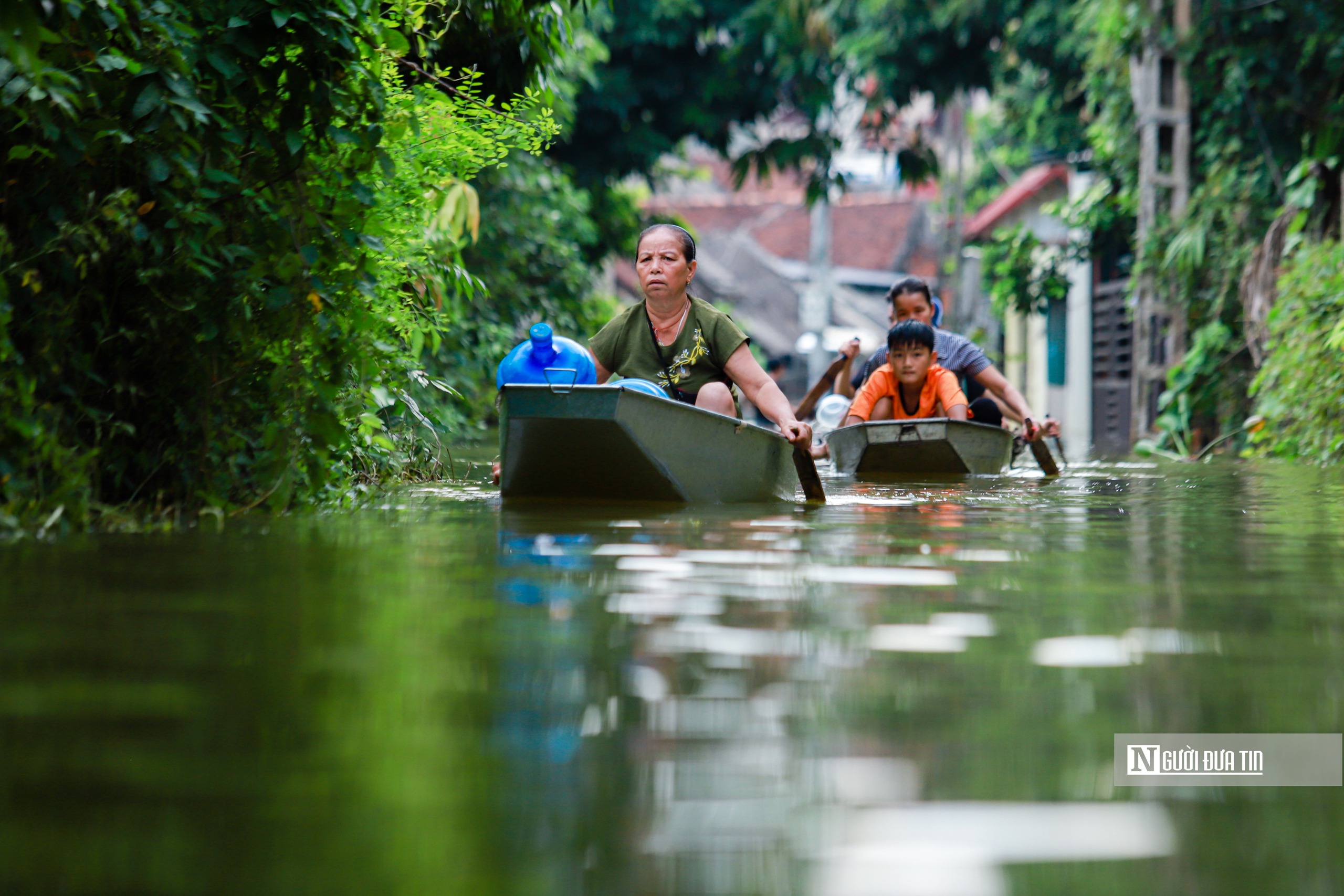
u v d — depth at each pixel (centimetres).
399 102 1327
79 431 1092
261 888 315
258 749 422
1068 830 362
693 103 5441
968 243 7088
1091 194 4188
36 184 1013
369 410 1438
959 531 1081
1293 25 3466
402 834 351
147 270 1071
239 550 899
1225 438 2994
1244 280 3269
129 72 1044
